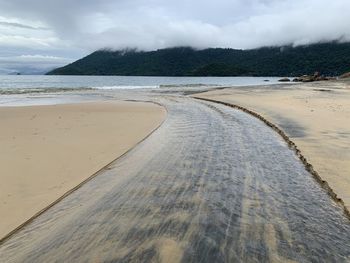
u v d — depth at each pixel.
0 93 43.06
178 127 16.55
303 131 14.50
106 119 18.75
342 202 7.07
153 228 5.99
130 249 5.33
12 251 5.33
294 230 5.95
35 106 25.61
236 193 7.66
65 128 15.41
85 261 5.04
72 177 8.66
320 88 50.00
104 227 6.03
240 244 5.46
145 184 8.22
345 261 5.06
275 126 16.03
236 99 32.56
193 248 5.35
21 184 8.04
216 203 7.09
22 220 6.31
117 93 46.00
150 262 4.98
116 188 7.94
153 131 15.31
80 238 5.67
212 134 14.62
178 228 5.99
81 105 26.95
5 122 16.94
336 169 9.16
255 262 4.98
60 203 7.07
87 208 6.83
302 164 9.95
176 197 7.41
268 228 6.02
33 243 5.54
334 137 13.13
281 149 11.80
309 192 7.77
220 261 5.00
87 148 11.65
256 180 8.56
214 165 9.84
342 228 6.06
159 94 43.94
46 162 9.81
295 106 24.56
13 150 10.98
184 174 9.00
